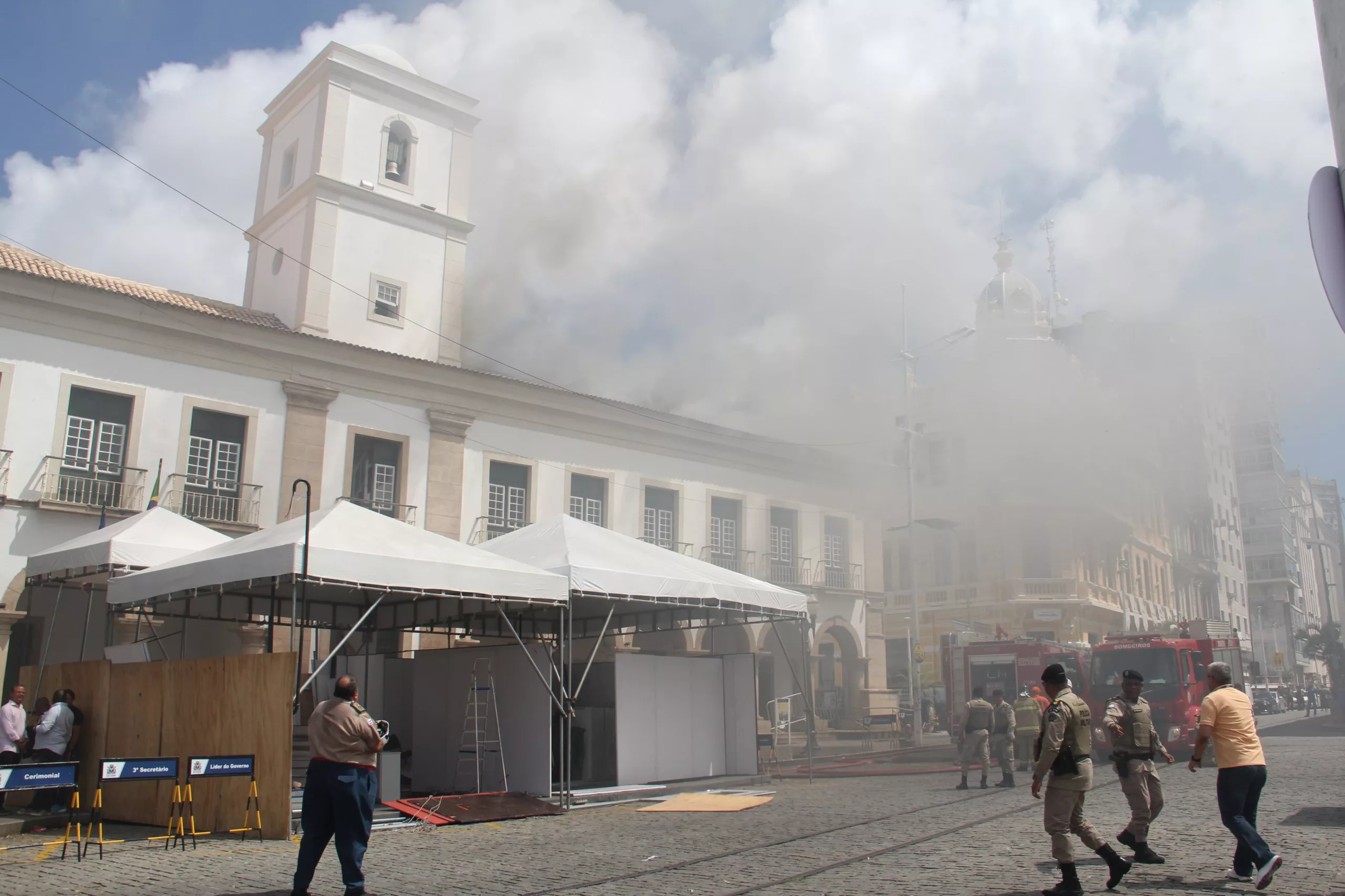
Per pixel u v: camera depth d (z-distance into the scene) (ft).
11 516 61.82
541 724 46.85
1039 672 80.94
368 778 24.48
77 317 66.13
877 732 103.14
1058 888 23.34
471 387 84.43
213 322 71.31
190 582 41.29
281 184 92.17
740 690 57.93
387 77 91.20
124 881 27.27
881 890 24.26
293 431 74.59
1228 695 24.64
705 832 36.58
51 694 44.37
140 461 67.36
